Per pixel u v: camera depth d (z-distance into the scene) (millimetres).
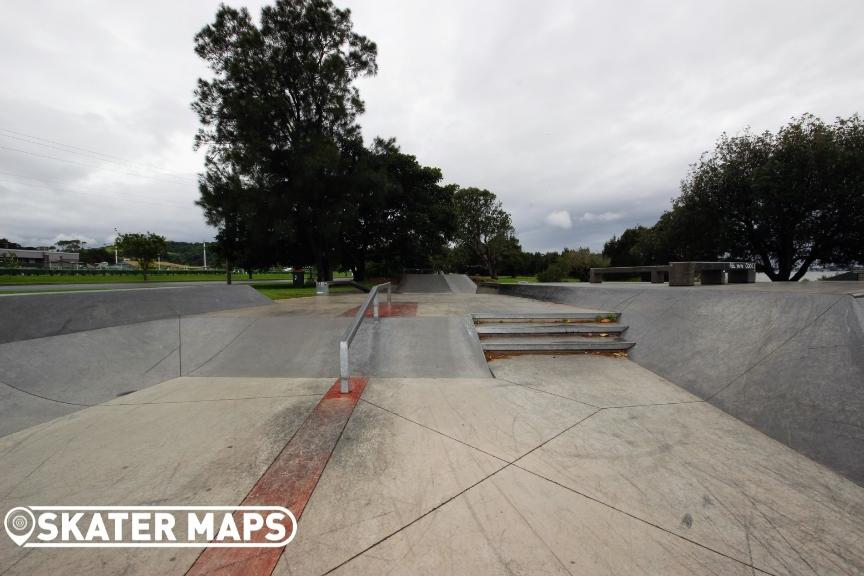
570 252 33656
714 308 5109
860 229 12789
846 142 12625
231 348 5539
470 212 36750
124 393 4289
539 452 2840
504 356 5457
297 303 9719
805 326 3787
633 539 1947
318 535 1982
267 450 2873
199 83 17266
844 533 1987
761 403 3391
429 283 21125
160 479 2494
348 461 2709
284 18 17859
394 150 20297
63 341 4789
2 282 22344
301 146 16531
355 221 19797
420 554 1852
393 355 5238
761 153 14172
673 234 16922
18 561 1823
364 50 19406
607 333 6035
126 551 1882
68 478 2510
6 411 3498
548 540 1941
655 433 3154
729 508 2191
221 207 17344
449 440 3035
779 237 14305
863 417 2721
